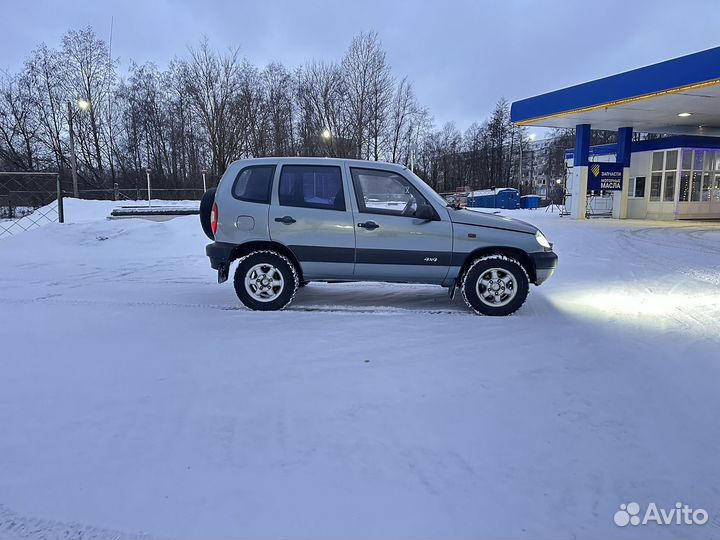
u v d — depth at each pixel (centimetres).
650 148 2267
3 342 471
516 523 228
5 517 232
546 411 334
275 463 273
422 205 585
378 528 224
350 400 349
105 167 4616
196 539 218
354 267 592
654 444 294
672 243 1300
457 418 323
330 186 593
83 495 247
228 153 4203
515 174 7425
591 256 1077
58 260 1018
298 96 4819
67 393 360
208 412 331
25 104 4319
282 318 557
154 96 4812
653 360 427
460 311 598
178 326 525
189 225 1335
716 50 1335
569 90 1858
